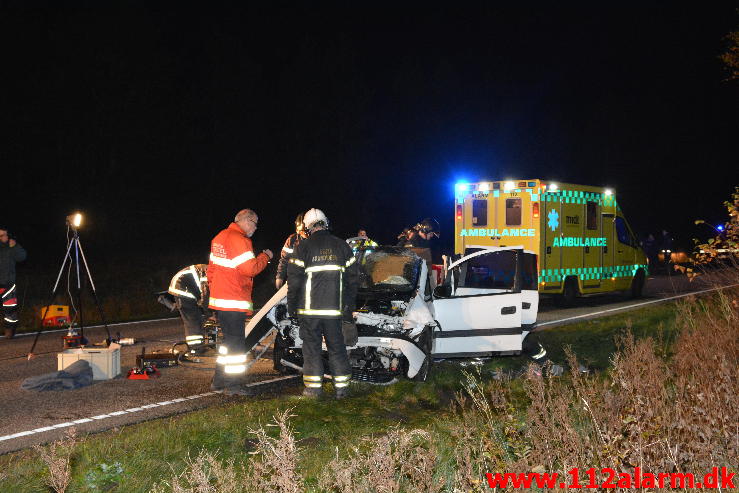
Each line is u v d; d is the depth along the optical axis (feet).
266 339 34.22
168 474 15.56
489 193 47.39
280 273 32.04
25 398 23.56
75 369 25.53
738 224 24.56
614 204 53.72
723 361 16.06
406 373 24.80
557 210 47.14
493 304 27.32
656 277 78.18
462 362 29.14
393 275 27.07
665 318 40.75
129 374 26.86
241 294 23.72
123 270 69.31
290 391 24.79
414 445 16.01
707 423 14.30
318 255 22.48
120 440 17.56
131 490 14.62
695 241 25.43
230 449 17.22
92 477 15.06
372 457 13.64
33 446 17.58
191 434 18.28
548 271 46.24
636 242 56.39
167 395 24.06
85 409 22.15
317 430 18.97
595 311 47.96
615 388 17.80
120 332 40.04
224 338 23.80
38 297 55.06
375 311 24.88
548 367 18.16
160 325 43.39
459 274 29.86
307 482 14.90
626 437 13.99
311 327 22.67
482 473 13.80
